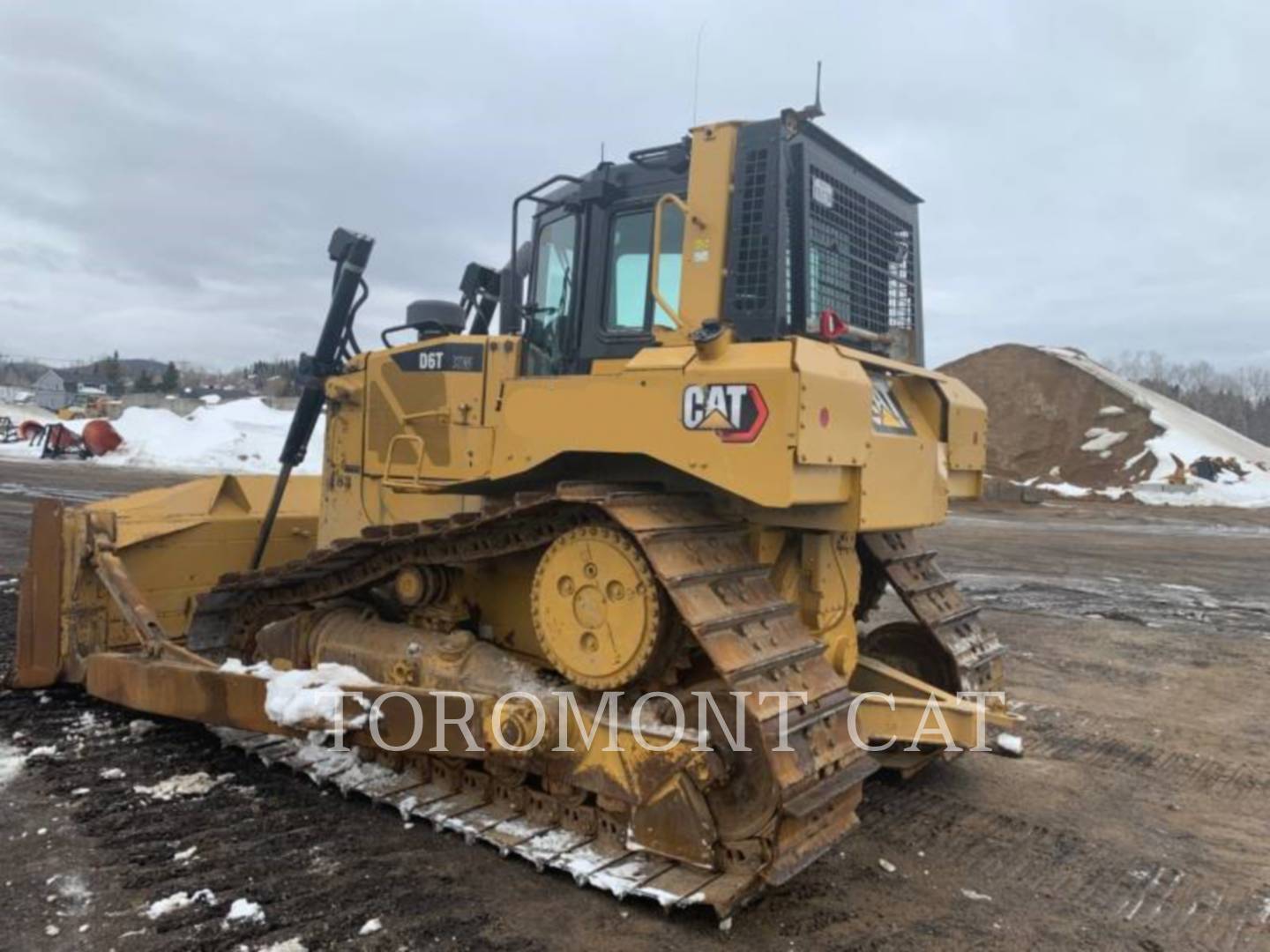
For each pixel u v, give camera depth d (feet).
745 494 11.78
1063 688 23.29
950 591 17.90
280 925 10.98
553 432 13.88
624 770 12.46
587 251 15.67
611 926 11.28
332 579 17.37
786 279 13.71
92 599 18.70
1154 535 59.98
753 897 11.75
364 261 19.03
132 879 11.96
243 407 111.45
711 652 11.12
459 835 13.35
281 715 14.28
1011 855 13.87
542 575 13.25
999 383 108.88
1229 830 15.02
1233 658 26.76
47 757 16.05
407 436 17.51
